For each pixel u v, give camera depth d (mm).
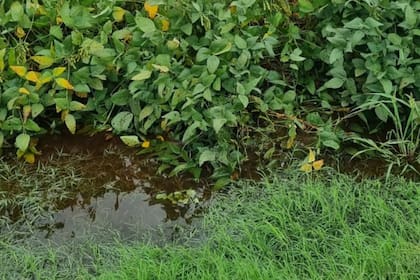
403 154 4586
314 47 4883
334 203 4211
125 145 4781
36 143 4773
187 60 4672
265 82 4859
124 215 4379
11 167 4613
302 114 4875
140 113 4633
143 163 4680
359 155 4645
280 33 4906
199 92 4426
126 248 4059
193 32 4684
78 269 3959
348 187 4336
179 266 3877
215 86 4465
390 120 4781
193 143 4598
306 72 4977
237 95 4535
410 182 4328
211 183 4523
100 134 4844
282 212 4141
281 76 4961
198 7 4527
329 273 3775
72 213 4387
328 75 4875
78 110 4734
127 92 4668
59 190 4512
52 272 3957
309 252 3920
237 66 4551
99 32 4656
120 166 4672
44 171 4613
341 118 4789
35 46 4723
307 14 4918
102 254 4074
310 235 4086
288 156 4648
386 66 4520
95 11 4715
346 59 4742
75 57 4547
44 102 4578
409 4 4535
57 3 4613
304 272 3863
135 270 3842
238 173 4559
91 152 4758
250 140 4723
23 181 4539
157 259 3992
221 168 4500
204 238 4152
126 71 4660
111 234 4238
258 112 4840
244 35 4684
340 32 4566
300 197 4281
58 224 4309
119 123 4664
